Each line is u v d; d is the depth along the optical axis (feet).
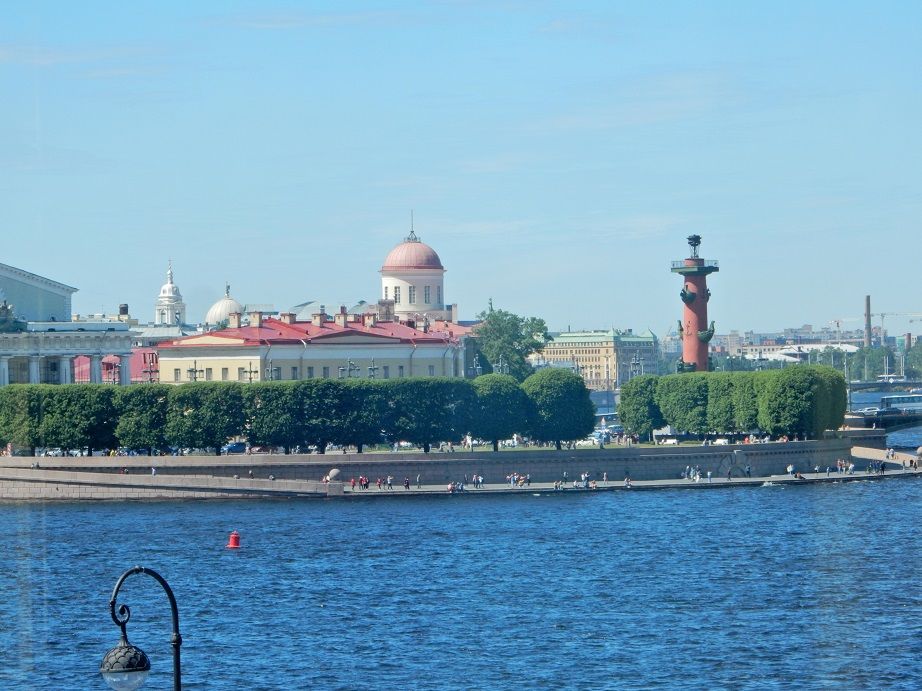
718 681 399.85
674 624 465.47
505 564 574.97
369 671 413.80
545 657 426.10
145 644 445.78
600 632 455.63
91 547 618.44
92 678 406.82
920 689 390.42
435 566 571.69
